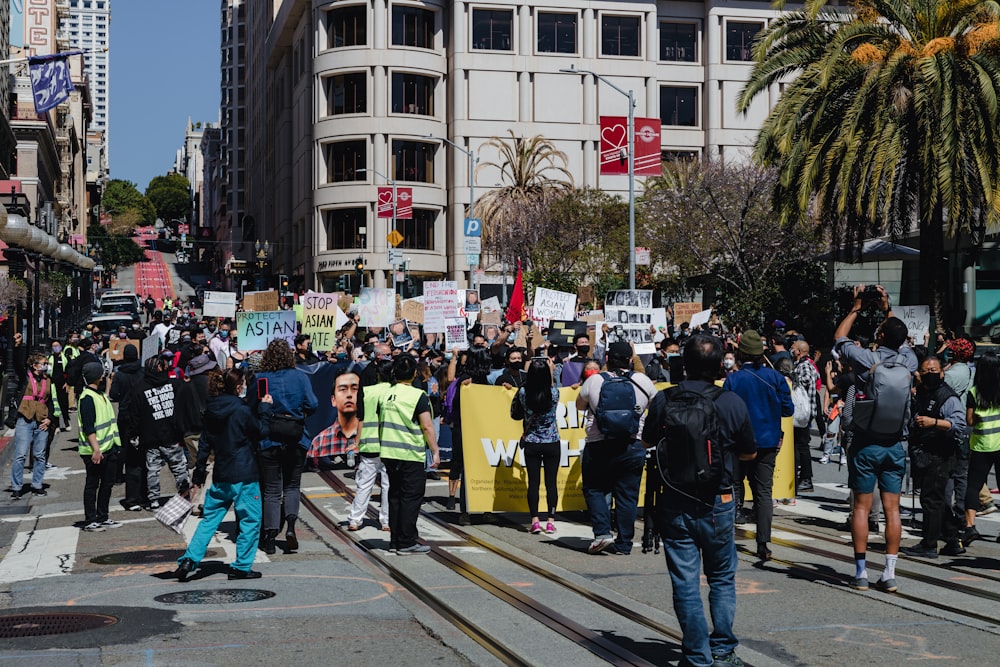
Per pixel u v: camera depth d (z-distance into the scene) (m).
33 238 35.84
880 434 9.16
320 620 8.18
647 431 6.90
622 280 53.31
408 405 10.84
